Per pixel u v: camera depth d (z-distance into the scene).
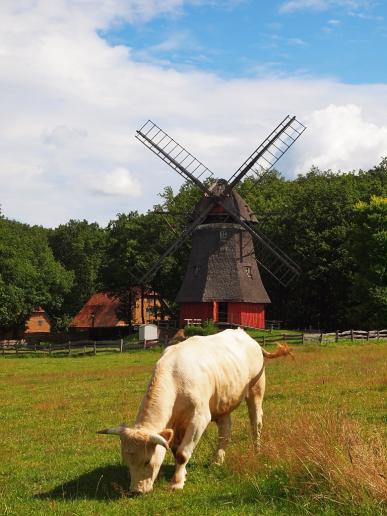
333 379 23.17
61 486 11.17
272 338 47.38
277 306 71.31
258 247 58.88
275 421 13.27
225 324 54.59
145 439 9.58
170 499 9.59
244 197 85.50
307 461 9.46
